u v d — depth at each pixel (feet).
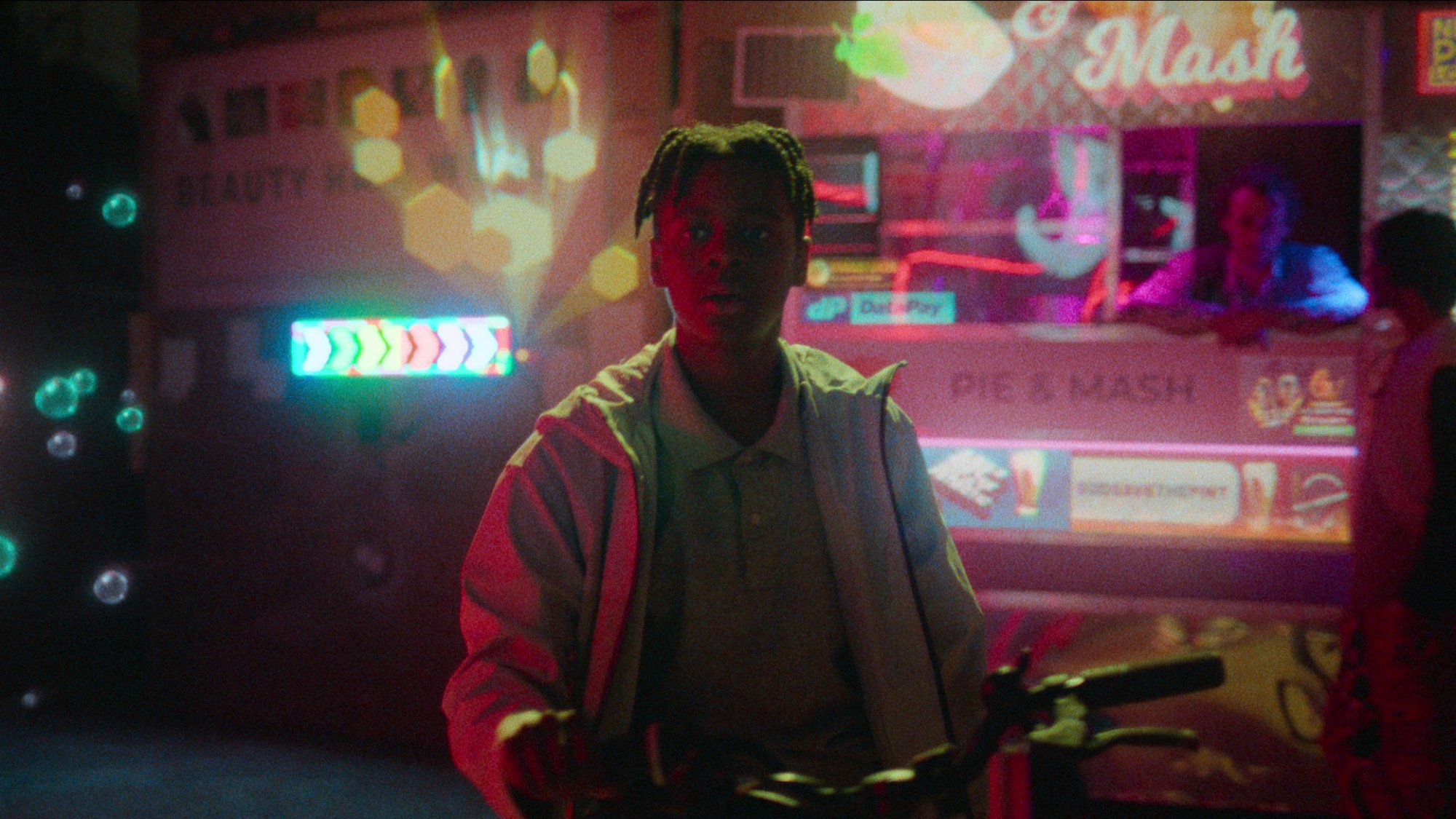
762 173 4.46
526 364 15.47
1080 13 13.02
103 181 20.52
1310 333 12.51
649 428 4.63
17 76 19.35
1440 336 9.11
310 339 16.70
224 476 17.52
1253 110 12.75
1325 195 13.42
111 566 20.36
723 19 13.76
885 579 4.68
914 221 14.07
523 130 15.40
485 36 15.55
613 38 14.83
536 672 4.26
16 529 18.98
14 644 19.04
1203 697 12.73
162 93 17.80
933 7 13.25
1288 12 12.66
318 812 13.62
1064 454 12.84
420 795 14.26
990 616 12.94
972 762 3.60
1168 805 12.90
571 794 3.48
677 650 4.60
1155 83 12.94
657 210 4.71
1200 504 12.57
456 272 15.88
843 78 13.44
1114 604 12.68
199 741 16.52
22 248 19.20
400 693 16.35
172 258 17.84
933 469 13.12
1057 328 13.14
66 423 19.75
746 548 4.60
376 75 16.26
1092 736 3.60
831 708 4.70
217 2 17.38
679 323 4.80
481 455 15.81
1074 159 13.78
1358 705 9.40
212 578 17.65
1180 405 12.89
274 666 17.25
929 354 13.44
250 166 17.19
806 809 3.46
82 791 14.32
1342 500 12.27
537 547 4.48
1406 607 9.00
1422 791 8.91
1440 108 12.53
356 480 16.61
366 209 16.40
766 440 4.68
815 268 13.84
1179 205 13.89
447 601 16.05
